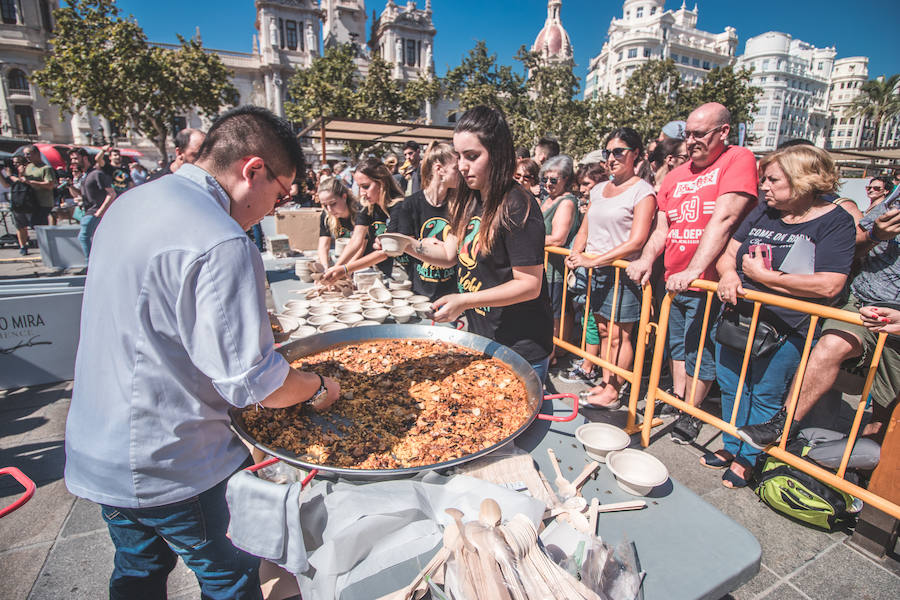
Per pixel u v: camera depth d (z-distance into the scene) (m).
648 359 4.03
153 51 22.62
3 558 1.86
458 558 0.89
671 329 2.93
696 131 2.51
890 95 46.38
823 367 1.99
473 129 1.46
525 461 1.27
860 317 1.68
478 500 1.08
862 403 1.78
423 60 46.75
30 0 32.72
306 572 1.03
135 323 0.92
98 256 0.96
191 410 1.01
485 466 1.24
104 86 21.00
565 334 3.87
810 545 1.95
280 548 1.01
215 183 1.01
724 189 2.33
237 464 1.17
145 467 0.98
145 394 0.95
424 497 1.10
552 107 31.14
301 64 39.94
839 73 91.38
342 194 3.76
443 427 1.37
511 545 0.88
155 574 1.25
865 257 2.57
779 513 2.13
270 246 6.43
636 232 2.75
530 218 1.53
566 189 3.71
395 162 7.36
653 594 1.00
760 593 1.72
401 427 1.37
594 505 1.22
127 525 1.14
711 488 2.34
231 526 1.06
